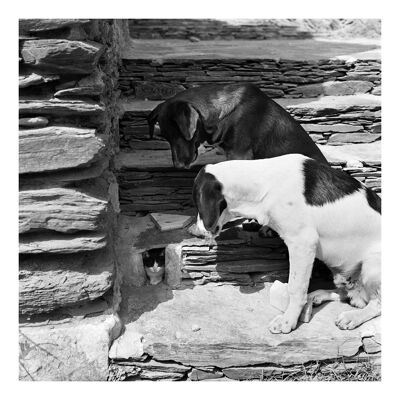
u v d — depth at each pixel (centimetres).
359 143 354
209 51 402
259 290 285
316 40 489
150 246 288
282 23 545
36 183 252
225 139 293
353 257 268
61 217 250
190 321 266
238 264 287
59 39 245
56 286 253
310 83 375
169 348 256
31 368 253
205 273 287
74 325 257
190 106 285
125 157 325
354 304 276
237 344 256
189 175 313
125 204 312
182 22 534
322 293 278
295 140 296
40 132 246
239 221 296
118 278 280
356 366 260
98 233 256
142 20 528
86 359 255
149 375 259
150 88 364
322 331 261
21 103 247
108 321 259
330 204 261
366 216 265
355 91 374
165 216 306
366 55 382
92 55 247
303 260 259
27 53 245
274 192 259
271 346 256
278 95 372
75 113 252
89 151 249
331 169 270
